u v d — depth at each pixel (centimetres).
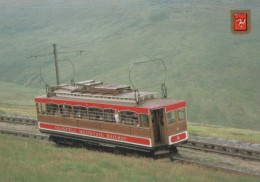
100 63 14950
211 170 1784
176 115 2028
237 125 8919
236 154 2100
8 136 2545
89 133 2314
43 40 19575
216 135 3102
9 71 16025
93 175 1502
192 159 2052
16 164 1588
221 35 16512
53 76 14638
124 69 13838
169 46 15975
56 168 1585
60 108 2509
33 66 16225
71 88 2588
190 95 11262
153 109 1930
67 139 2569
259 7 18925
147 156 2103
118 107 2106
